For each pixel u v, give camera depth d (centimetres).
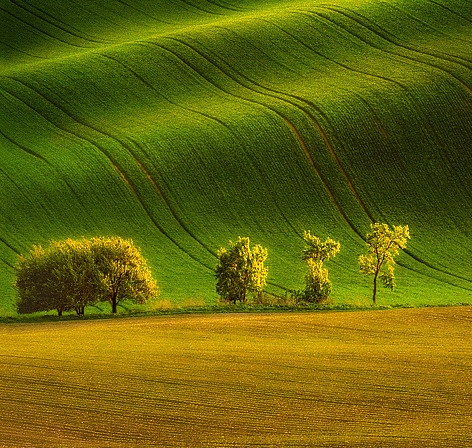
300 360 9906
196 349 10562
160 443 7031
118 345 10819
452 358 10106
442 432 7150
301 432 7262
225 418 7681
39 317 14712
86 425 7506
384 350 10612
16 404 8075
